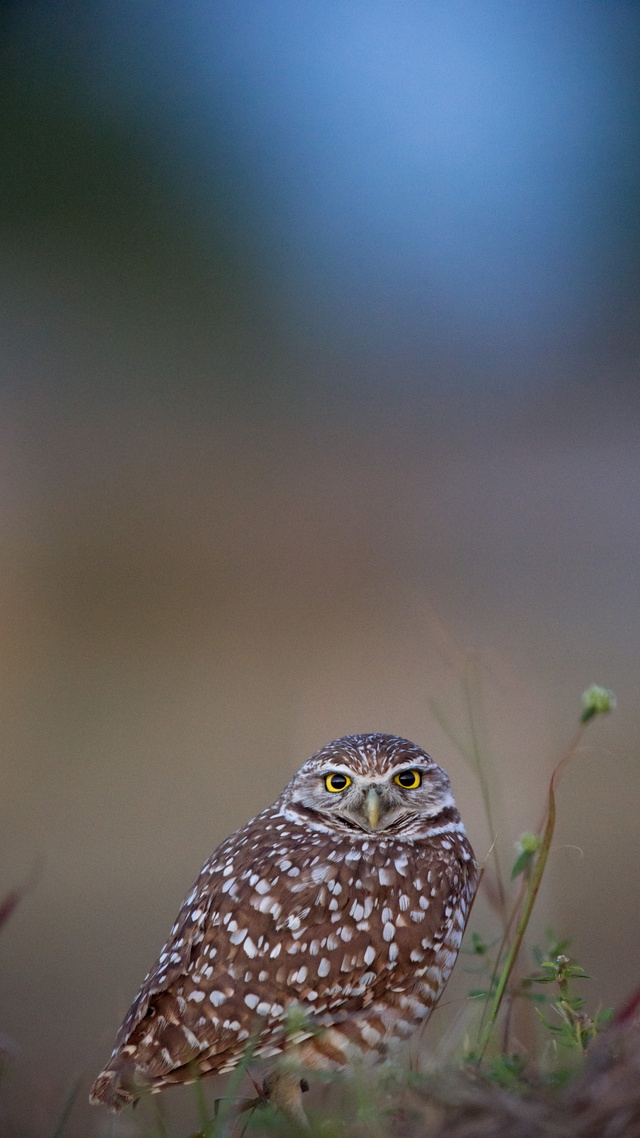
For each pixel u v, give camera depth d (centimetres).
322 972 573
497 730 874
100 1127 552
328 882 591
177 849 1212
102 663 1830
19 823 1295
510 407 3117
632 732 1298
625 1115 389
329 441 3078
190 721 1553
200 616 1991
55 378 3612
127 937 1021
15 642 1925
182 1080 559
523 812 855
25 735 1577
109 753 1494
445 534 2270
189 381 3700
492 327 3881
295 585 2075
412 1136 409
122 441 3138
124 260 4191
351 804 624
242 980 570
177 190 4334
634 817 1083
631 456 2581
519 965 568
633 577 1977
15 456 2925
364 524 2355
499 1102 406
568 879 974
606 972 825
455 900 609
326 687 1518
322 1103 566
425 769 640
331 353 3791
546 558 2073
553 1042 491
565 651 1653
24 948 1017
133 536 2388
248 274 4222
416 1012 583
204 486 2730
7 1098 552
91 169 4294
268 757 1419
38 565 2261
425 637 1650
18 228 4203
